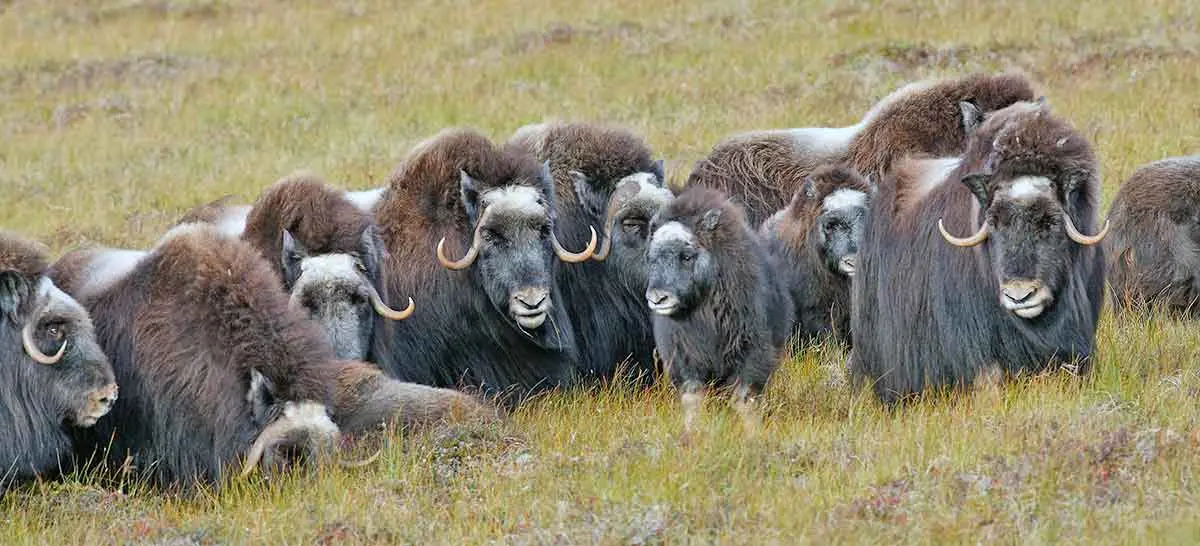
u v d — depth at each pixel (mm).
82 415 32250
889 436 31516
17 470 32406
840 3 95312
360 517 28547
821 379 38781
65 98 91875
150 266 33938
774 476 29656
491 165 39094
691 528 26844
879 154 46906
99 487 32125
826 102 72562
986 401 32625
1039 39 80688
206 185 68875
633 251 40656
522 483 29859
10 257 32094
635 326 42062
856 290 37844
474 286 39125
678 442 31484
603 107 77438
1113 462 27828
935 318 34750
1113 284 44562
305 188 37125
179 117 84500
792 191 48812
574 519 27578
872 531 25641
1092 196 32625
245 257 33312
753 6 98438
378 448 32500
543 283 37906
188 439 32719
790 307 39469
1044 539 24797
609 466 30453
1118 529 24844
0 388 32281
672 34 93500
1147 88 68500
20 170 74875
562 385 40719
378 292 37375
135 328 33469
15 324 32188
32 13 117375
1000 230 31750
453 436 32469
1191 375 33656
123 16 115750
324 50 99688
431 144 40250
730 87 78438
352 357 35312
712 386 36281
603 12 101938
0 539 29484
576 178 41750
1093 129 61438
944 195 34812
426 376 39625
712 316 35625
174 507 31594
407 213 39938
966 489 27250
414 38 101375
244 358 31844
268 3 117938
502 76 86750
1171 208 43531
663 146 66938
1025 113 32969
